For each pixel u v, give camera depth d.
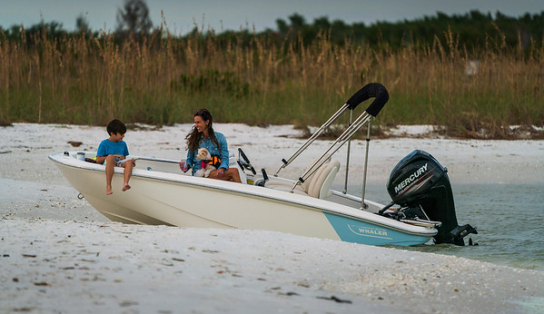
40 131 14.32
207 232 5.23
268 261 4.43
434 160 6.50
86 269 3.68
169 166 7.30
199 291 3.41
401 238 6.29
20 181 8.94
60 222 5.46
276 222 6.05
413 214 6.54
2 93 16.00
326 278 4.17
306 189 6.62
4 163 11.06
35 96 16.38
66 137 13.97
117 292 3.25
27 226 5.02
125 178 6.05
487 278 4.52
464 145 14.95
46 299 3.04
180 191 6.04
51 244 4.32
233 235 5.17
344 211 6.05
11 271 3.52
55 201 7.83
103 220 7.00
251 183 7.01
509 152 14.11
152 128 15.62
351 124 6.59
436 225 6.36
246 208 6.02
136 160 7.11
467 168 12.23
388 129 16.42
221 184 5.98
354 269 4.48
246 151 13.56
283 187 6.68
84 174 6.26
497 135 16.28
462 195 9.65
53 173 10.36
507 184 10.71
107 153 6.43
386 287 4.07
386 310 3.52
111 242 4.52
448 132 16.52
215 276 3.84
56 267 3.68
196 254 4.39
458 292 4.09
